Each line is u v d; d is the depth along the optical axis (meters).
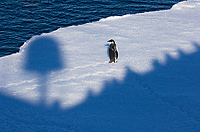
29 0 52.22
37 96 20.75
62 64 25.48
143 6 49.53
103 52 27.67
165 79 22.89
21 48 29.36
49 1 51.88
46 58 26.70
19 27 41.62
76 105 19.53
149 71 24.14
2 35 39.12
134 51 27.72
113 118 17.84
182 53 27.22
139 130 16.42
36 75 23.77
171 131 16.31
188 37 30.81
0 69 24.83
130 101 19.86
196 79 22.81
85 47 28.77
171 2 51.47
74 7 49.22
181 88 21.55
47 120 17.84
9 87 21.95
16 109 19.14
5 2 50.72
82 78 23.14
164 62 25.64
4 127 16.88
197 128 16.67
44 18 44.78
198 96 20.41
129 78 23.12
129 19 37.16
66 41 30.30
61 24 42.75
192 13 39.22
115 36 31.30
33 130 16.61
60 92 21.20
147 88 21.62
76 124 17.30
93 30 33.28
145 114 18.23
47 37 31.41
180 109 18.81
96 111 18.72
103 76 23.44
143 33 32.06
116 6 49.62
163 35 31.45
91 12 47.03
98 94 20.89
